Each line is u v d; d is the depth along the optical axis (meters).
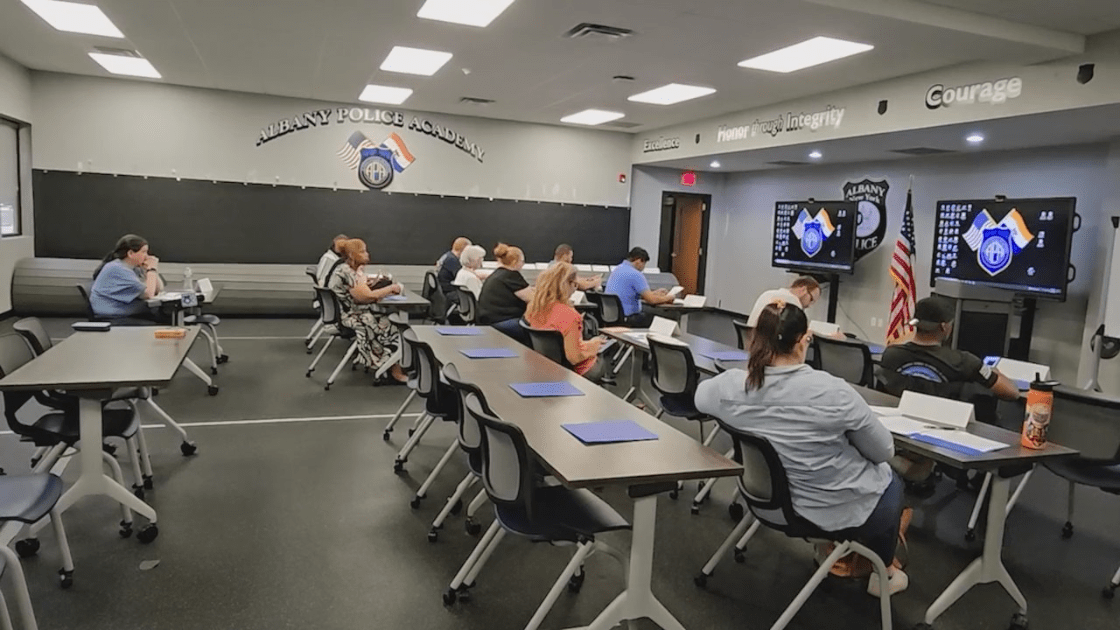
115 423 3.19
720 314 11.84
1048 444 2.55
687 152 9.46
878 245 8.69
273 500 3.47
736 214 11.46
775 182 10.54
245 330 8.16
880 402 3.10
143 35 6.18
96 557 2.83
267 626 2.42
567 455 2.10
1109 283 5.58
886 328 8.57
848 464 2.31
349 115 9.51
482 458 2.37
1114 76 4.43
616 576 2.89
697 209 12.06
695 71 6.31
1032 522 3.67
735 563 3.05
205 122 8.93
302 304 9.08
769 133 7.77
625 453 2.14
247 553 2.92
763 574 2.97
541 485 2.51
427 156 9.93
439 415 3.47
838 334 4.45
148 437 4.32
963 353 3.24
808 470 2.29
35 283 7.98
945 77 5.57
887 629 2.44
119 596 2.56
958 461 2.31
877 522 2.36
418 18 5.16
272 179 9.30
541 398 2.77
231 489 3.58
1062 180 6.59
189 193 8.98
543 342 4.18
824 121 6.91
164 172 8.85
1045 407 2.46
